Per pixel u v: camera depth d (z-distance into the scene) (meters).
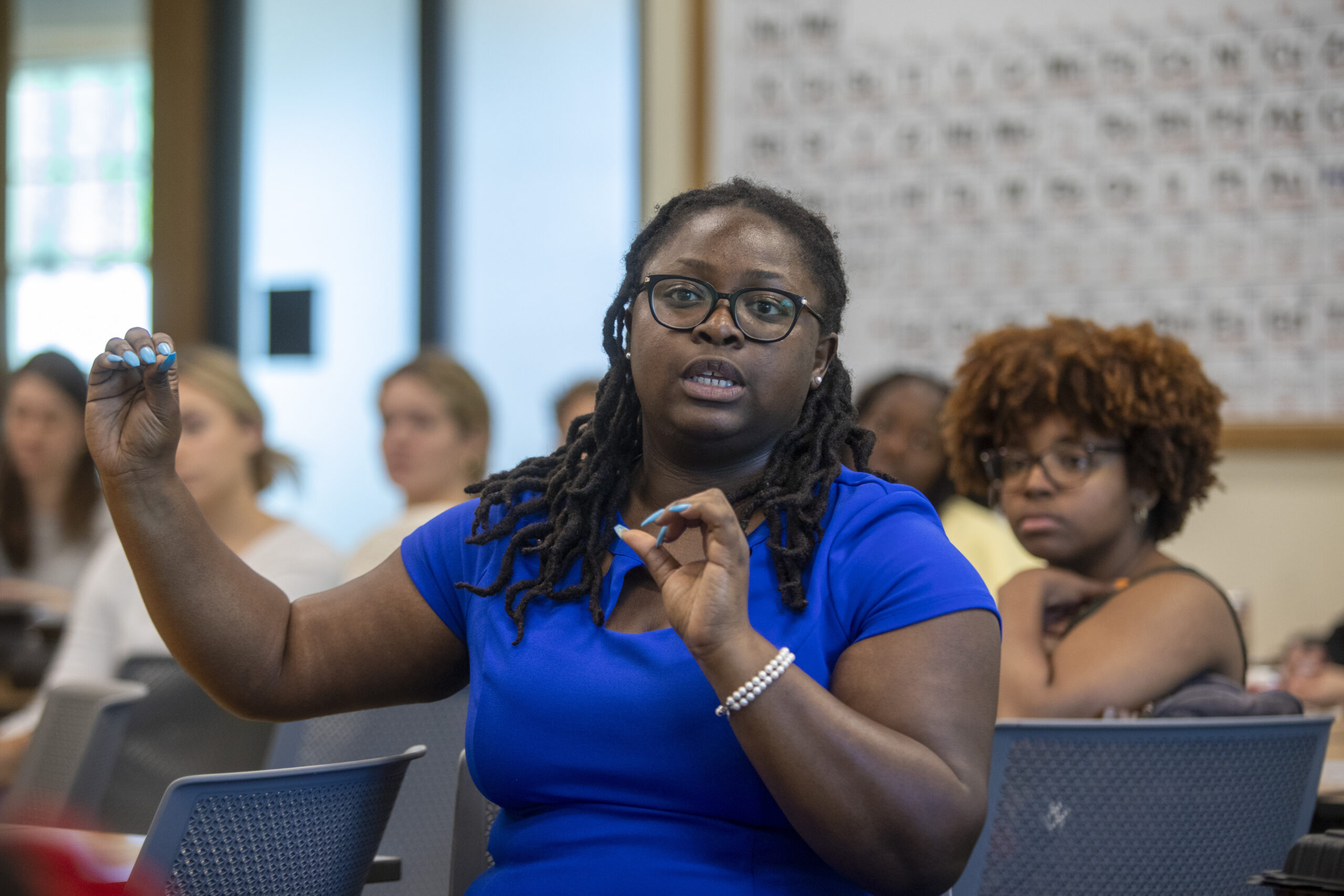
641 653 2.70
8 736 5.79
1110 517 4.21
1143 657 3.86
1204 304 8.34
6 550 7.97
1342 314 8.14
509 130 10.09
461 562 3.17
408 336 10.22
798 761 2.33
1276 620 8.21
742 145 9.07
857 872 2.40
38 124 10.98
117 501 2.89
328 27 10.42
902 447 6.62
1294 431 8.12
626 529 2.52
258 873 2.82
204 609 2.94
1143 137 8.45
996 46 8.68
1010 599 4.17
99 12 10.87
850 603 2.69
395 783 3.14
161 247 10.44
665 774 2.63
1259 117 8.27
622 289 3.08
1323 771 4.00
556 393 8.66
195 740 5.20
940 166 8.77
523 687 2.76
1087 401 4.16
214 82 10.50
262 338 10.48
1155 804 3.24
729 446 2.87
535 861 2.73
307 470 10.35
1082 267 8.53
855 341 8.89
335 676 3.11
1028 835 3.23
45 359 7.96
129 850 3.07
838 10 8.93
